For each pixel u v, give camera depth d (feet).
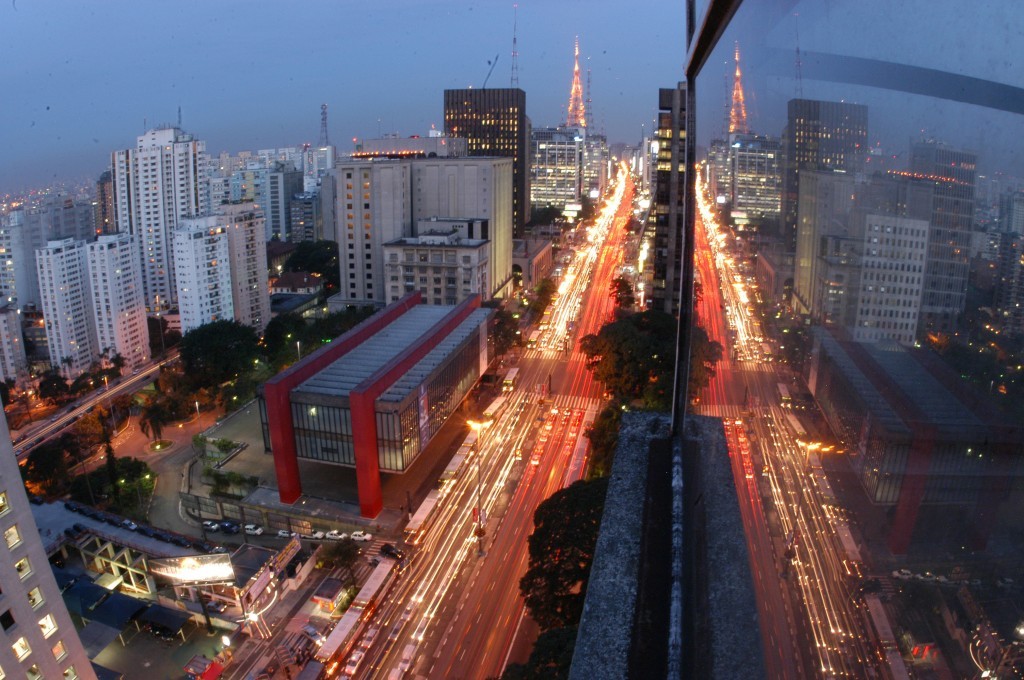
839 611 6.45
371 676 120.78
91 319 313.94
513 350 289.94
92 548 157.28
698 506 13.97
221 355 266.36
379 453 167.02
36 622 96.32
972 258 4.80
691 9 19.74
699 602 11.95
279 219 634.43
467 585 142.72
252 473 190.08
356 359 194.49
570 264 476.95
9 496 93.15
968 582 4.84
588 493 103.65
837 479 7.10
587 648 12.94
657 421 21.85
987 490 4.77
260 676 125.49
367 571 149.69
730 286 13.04
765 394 10.07
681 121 203.82
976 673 4.68
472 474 186.60
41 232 409.08
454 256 290.97
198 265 306.55
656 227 228.84
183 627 140.87
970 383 4.85
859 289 6.77
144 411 225.56
